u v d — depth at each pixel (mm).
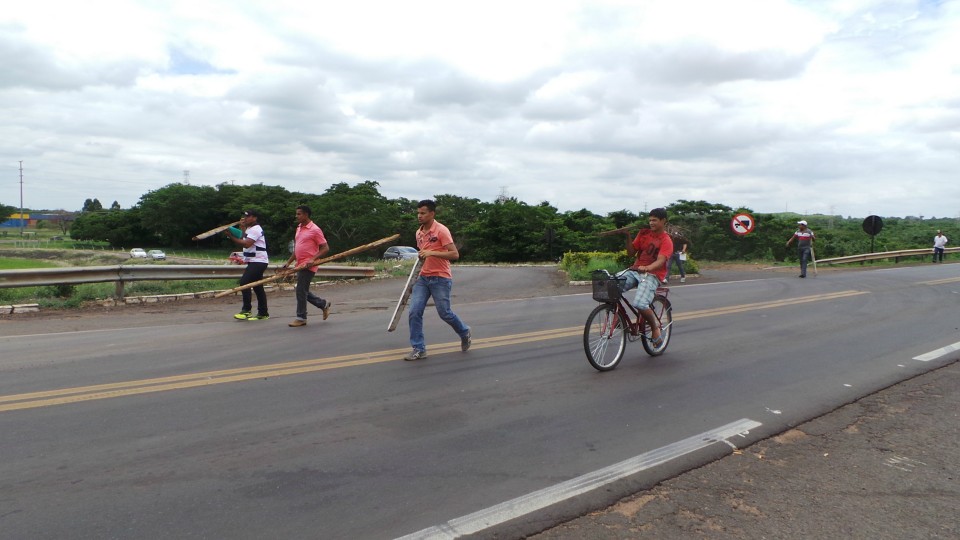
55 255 73625
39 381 5949
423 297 7219
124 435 4477
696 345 8305
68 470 3855
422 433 4637
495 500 3566
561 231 64938
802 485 3900
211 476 3807
